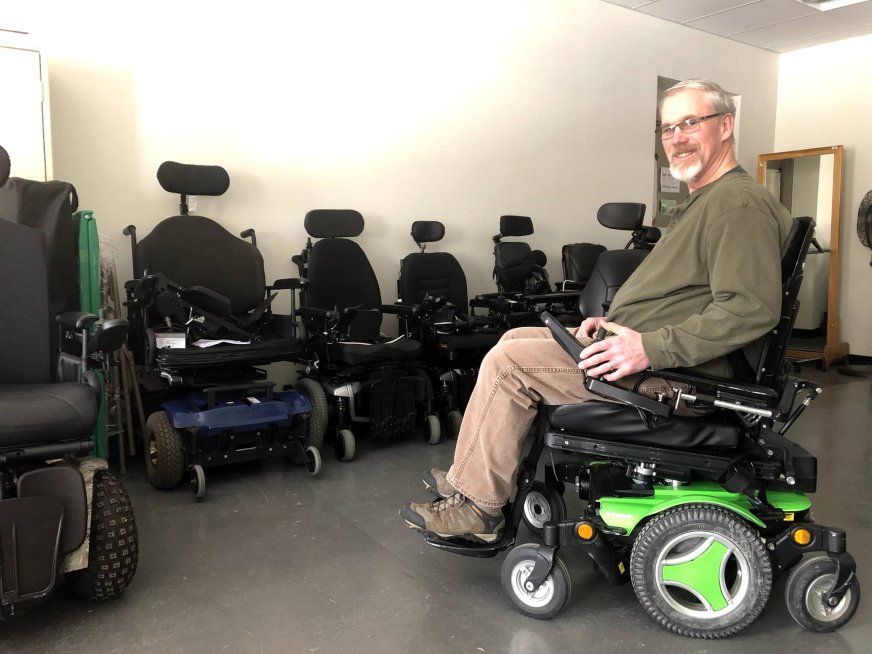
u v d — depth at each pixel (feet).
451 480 6.09
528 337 6.87
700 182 6.25
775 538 5.69
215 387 9.39
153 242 10.19
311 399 10.68
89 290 8.99
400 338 11.50
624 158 18.63
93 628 5.66
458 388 12.38
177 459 8.97
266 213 12.75
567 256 16.24
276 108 12.68
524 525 7.98
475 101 15.47
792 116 22.54
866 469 10.12
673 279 5.82
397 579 6.61
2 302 6.28
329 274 12.15
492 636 5.62
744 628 5.56
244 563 6.93
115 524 5.93
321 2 13.00
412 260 13.53
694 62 20.06
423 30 14.46
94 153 10.98
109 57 10.98
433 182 14.97
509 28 15.88
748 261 5.35
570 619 5.91
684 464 5.71
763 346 5.63
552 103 16.90
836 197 20.58
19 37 9.17
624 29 18.20
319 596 6.25
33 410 5.20
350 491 9.18
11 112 9.20
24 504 5.15
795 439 11.76
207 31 11.83
